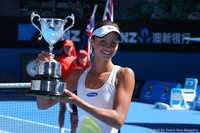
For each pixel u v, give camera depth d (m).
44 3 21.70
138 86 17.70
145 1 22.80
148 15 20.80
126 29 17.86
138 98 17.34
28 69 18.89
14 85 6.23
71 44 8.35
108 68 2.87
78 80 2.97
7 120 10.66
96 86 2.83
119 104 2.68
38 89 2.55
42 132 8.85
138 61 18.69
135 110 13.83
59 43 17.67
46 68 2.62
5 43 17.98
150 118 11.92
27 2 22.95
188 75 18.31
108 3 9.38
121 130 9.72
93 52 3.00
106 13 9.38
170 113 13.21
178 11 20.86
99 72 2.87
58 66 2.67
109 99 2.77
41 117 11.16
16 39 18.00
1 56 19.17
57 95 2.51
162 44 17.77
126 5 24.47
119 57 18.67
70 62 8.30
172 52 17.78
